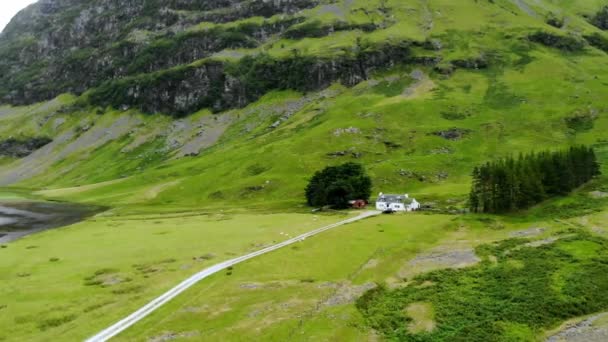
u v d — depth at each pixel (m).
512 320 56.19
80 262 82.62
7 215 178.00
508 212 111.62
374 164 197.38
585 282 66.06
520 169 115.69
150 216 157.62
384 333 54.16
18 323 55.50
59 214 179.88
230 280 69.88
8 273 76.38
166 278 71.50
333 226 108.44
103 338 51.50
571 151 132.00
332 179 154.12
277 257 80.75
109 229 122.69
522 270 72.44
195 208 175.12
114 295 64.56
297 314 58.25
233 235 102.00
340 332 53.56
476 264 76.88
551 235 90.81
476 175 116.88
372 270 74.25
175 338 51.72
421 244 89.19
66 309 59.53
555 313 57.88
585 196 118.19
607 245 82.00
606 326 54.09
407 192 174.00
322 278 70.94
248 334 52.66
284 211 148.75
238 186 194.38
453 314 58.31
